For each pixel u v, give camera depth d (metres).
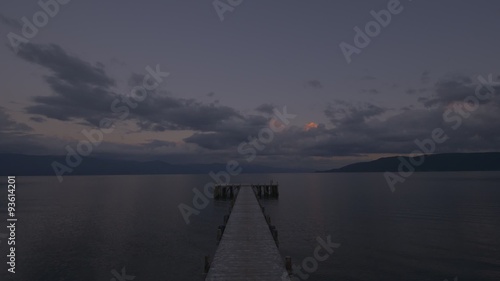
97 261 23.55
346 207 51.00
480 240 28.56
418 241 28.44
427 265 22.23
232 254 15.59
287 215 42.97
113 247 27.25
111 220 40.19
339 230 33.12
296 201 60.00
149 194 81.12
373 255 24.62
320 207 51.19
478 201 57.44
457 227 34.16
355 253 25.19
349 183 130.75
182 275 21.03
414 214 42.97
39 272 21.36
